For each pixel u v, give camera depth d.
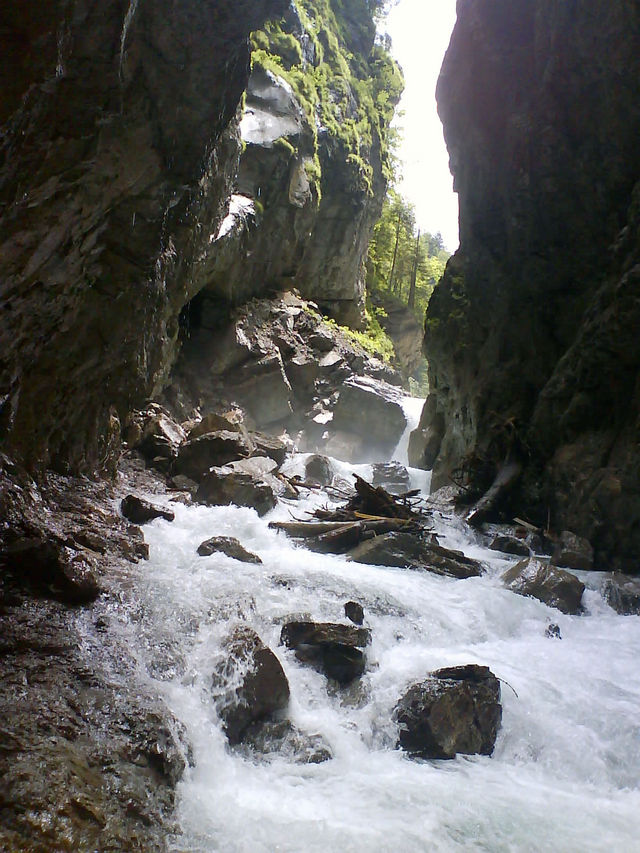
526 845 4.50
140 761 4.65
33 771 4.10
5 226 6.17
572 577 10.12
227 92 9.17
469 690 6.21
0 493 7.68
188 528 10.69
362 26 42.72
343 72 37.84
